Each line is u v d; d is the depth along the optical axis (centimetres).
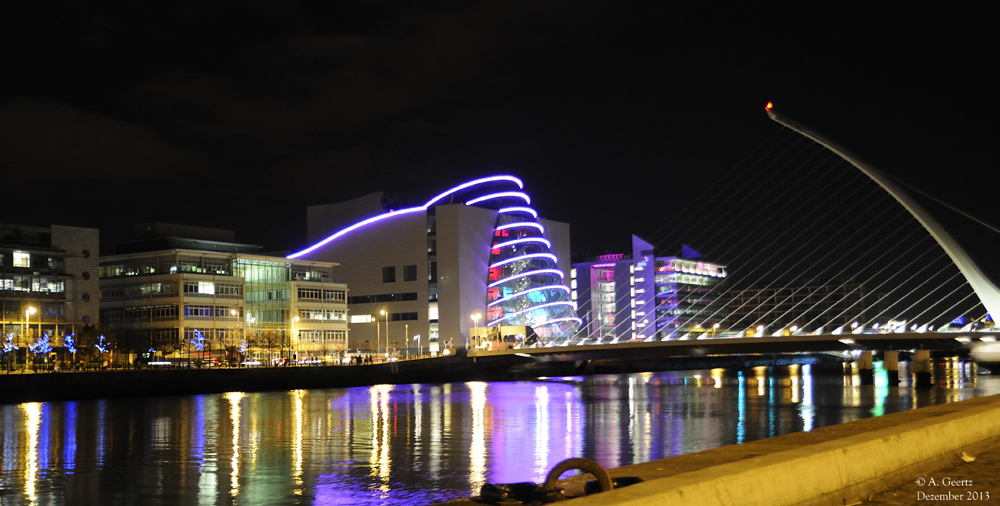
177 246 15750
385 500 3725
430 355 16012
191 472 4528
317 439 5875
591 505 658
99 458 5044
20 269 12888
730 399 9100
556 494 931
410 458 4944
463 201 19950
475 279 19312
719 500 758
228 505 3672
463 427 6575
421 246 19450
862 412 7412
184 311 14388
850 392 9938
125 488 4094
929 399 8712
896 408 7744
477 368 14425
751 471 820
